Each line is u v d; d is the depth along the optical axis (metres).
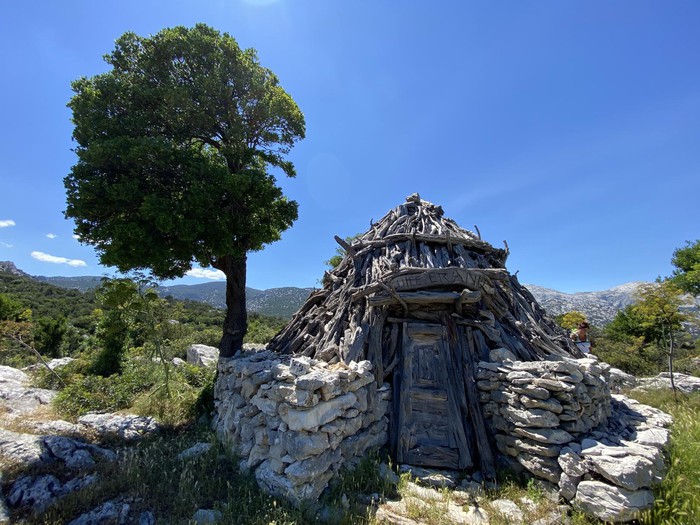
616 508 3.93
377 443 5.95
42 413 8.02
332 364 6.29
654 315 12.34
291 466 4.41
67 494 4.68
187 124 8.83
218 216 8.36
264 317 38.31
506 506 4.45
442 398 6.24
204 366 12.62
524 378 5.35
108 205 7.44
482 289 7.05
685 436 5.36
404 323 7.00
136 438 7.04
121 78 8.55
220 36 9.42
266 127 10.10
